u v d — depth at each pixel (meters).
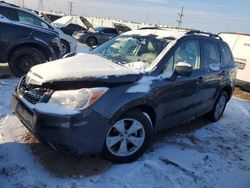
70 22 22.75
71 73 3.44
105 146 3.55
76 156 3.41
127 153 3.77
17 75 7.36
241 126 6.14
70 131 3.16
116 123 3.56
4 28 7.01
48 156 3.74
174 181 3.59
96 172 3.52
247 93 10.28
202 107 5.23
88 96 3.26
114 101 3.42
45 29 7.68
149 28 5.18
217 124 6.02
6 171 3.34
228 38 10.67
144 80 3.79
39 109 3.26
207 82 5.09
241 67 10.06
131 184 3.39
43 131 3.24
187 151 4.43
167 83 4.06
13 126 4.48
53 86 3.38
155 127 4.12
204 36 5.25
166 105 4.17
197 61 4.92
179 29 5.16
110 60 4.27
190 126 5.60
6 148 3.83
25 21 7.67
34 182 3.21
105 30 21.22
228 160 4.37
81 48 16.75
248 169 4.19
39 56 7.43
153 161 3.94
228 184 3.73
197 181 3.67
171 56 4.25
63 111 3.17
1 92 5.98
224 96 6.13
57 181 3.27
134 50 4.49
